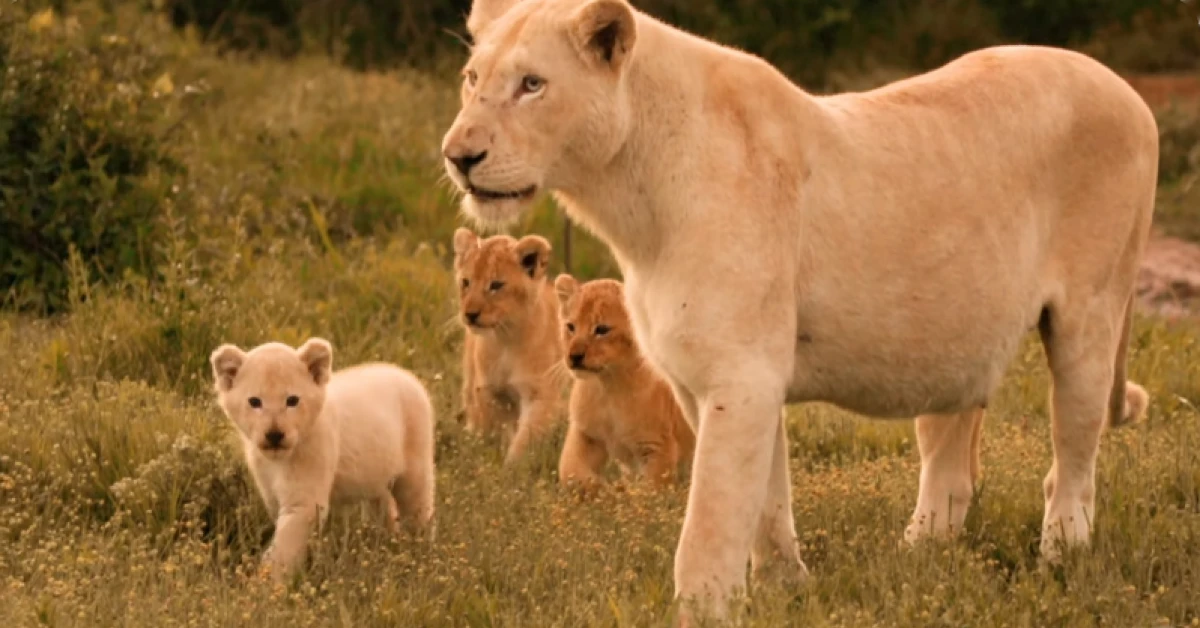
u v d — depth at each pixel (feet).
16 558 34.81
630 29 29.99
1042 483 41.47
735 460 30.68
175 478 38.68
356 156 85.76
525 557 35.78
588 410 46.73
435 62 118.11
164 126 69.87
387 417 39.32
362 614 32.73
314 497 36.60
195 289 53.62
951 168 33.12
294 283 62.49
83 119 63.57
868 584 34.32
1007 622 31.86
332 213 77.97
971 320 33.47
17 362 49.93
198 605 32.50
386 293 62.95
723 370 30.73
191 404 46.19
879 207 32.32
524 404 52.95
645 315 31.83
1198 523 37.06
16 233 61.11
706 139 30.99
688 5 127.44
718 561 30.81
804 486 41.91
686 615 30.48
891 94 33.78
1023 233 34.06
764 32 127.34
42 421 42.68
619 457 47.37
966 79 34.32
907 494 41.27
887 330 32.76
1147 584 34.45
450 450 47.91
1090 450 36.17
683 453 47.83
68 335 52.37
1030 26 132.46
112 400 44.21
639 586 33.53
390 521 39.29
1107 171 35.19
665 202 31.07
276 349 36.78
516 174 29.96
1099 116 35.04
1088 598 33.24
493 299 52.01
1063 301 35.19
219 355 36.83
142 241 61.41
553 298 53.83
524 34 30.22
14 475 38.60
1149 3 132.16
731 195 30.78
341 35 118.21
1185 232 88.43
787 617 31.50
